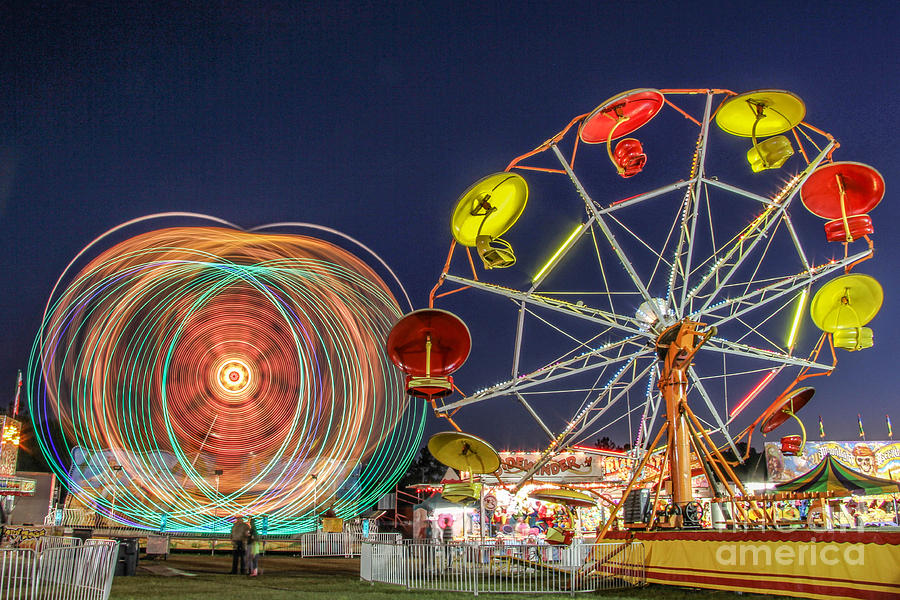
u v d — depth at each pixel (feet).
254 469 94.84
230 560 82.23
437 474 247.91
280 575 61.16
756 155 62.49
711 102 66.39
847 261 67.46
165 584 50.88
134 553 60.13
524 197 61.05
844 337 65.82
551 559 66.44
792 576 39.96
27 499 125.39
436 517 104.06
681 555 48.62
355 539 93.76
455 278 63.98
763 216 69.36
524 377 66.23
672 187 68.03
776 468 109.40
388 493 163.43
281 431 95.50
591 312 68.49
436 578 52.95
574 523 82.38
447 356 52.44
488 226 60.95
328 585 51.47
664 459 59.31
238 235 101.65
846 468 69.67
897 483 66.74
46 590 33.76
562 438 67.77
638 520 68.64
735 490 98.07
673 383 60.18
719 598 42.42
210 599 40.75
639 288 67.00
